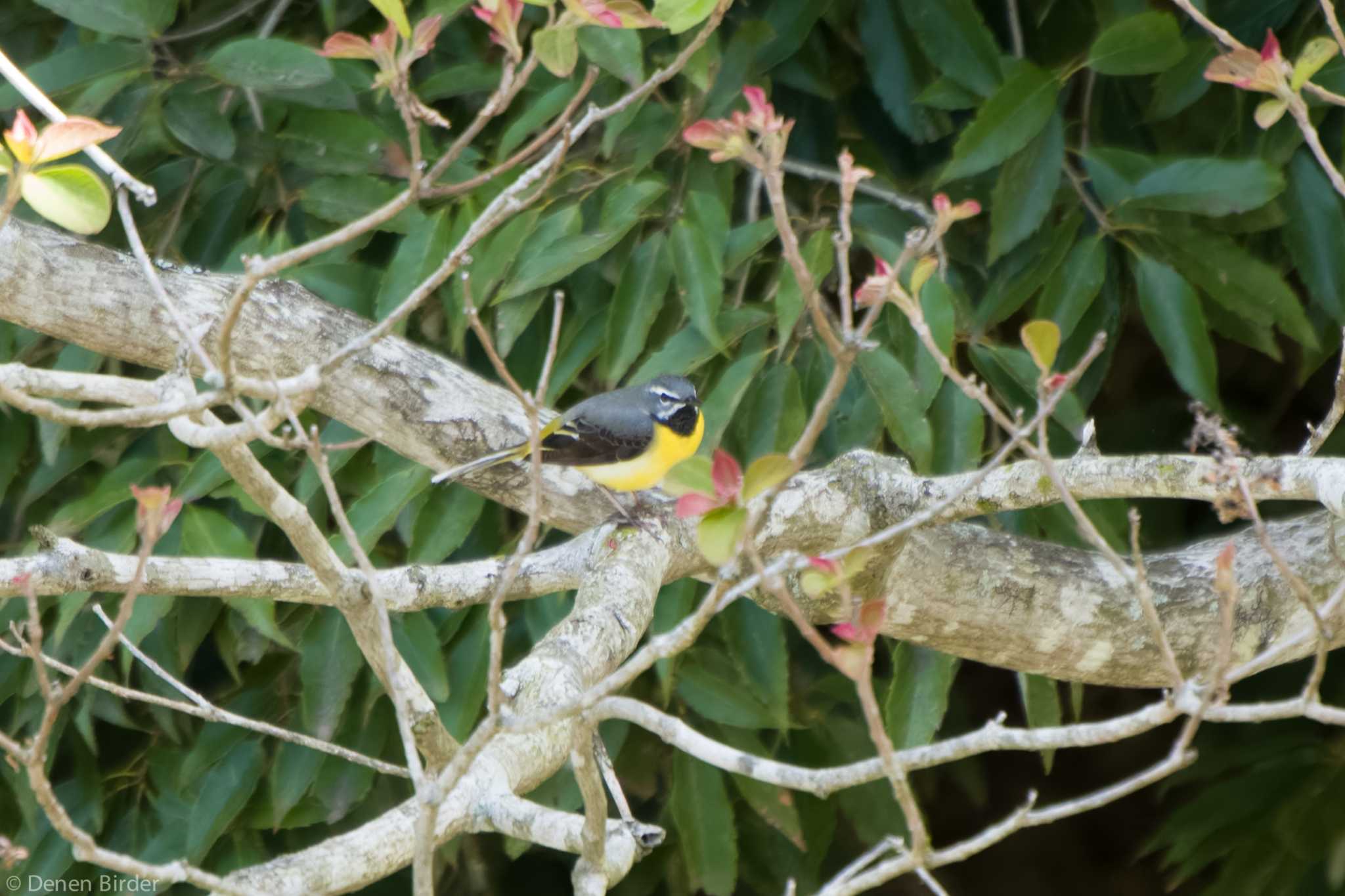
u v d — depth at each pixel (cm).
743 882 1231
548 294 994
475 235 479
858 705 1166
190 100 909
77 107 890
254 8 1048
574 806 1019
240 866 1037
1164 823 1293
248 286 440
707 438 866
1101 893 1541
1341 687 1216
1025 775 1547
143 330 868
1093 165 925
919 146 1054
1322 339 1027
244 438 452
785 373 896
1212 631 904
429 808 443
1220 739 1266
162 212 997
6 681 1008
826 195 1005
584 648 668
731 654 969
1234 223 979
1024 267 957
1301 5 973
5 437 1005
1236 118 1007
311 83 880
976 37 920
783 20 941
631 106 849
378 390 898
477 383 927
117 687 615
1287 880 1155
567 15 502
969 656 945
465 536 927
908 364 884
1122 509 976
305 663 950
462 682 976
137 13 910
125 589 710
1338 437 1067
